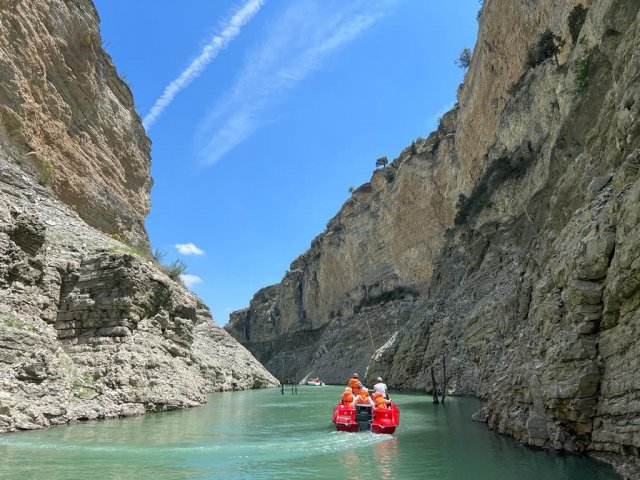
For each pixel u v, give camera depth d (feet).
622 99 42.98
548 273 48.55
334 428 54.08
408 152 219.41
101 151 123.85
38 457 35.27
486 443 41.52
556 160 96.27
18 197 79.61
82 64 118.62
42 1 105.60
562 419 36.88
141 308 70.54
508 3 126.21
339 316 255.91
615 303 33.47
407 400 90.12
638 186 32.40
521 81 125.29
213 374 130.72
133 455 36.52
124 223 127.24
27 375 51.21
